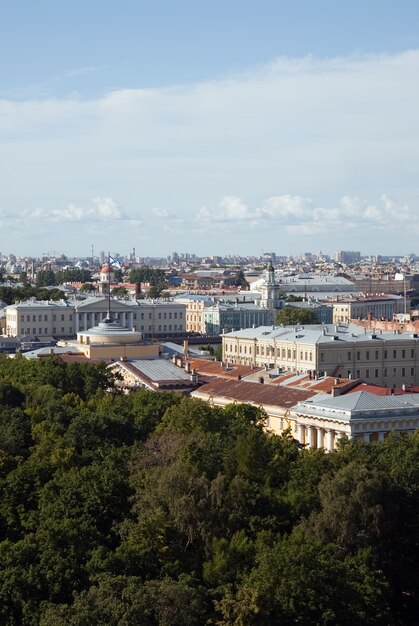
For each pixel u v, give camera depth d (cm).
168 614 17888
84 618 17562
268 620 18600
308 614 18812
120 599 18175
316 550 19938
